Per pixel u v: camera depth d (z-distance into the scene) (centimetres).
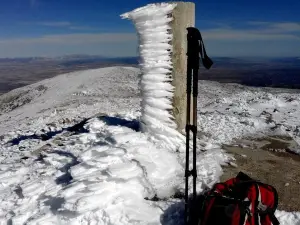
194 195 425
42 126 1266
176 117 648
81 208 424
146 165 525
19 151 851
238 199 369
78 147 697
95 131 800
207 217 367
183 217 438
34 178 586
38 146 859
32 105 3017
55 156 663
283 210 449
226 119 927
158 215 439
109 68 4366
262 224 374
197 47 385
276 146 720
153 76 636
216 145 700
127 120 852
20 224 448
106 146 568
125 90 3084
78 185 460
